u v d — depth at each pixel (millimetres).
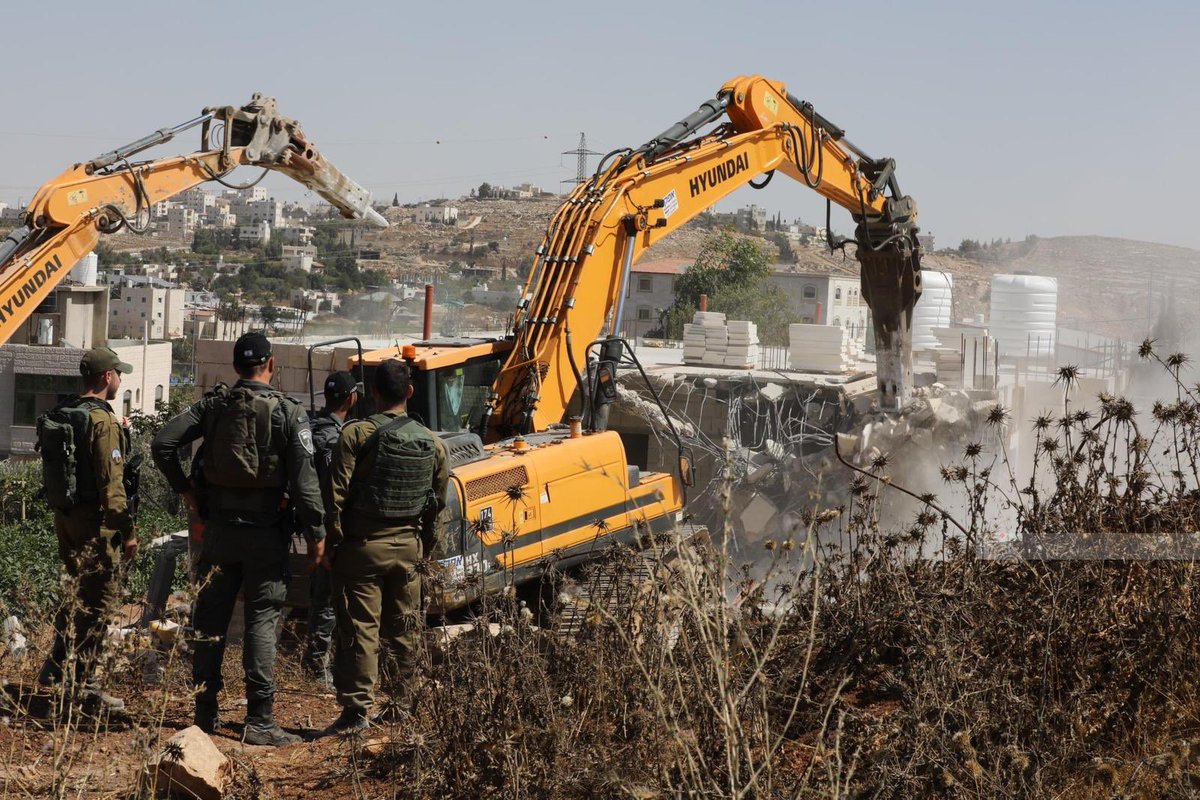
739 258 109750
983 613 6750
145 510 30641
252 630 8680
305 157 17656
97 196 15953
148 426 46250
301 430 8617
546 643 7285
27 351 63062
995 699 5930
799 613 7102
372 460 8578
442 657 7238
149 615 10477
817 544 7512
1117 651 6516
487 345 13656
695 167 16922
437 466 8867
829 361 33906
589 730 6305
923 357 36094
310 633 11039
